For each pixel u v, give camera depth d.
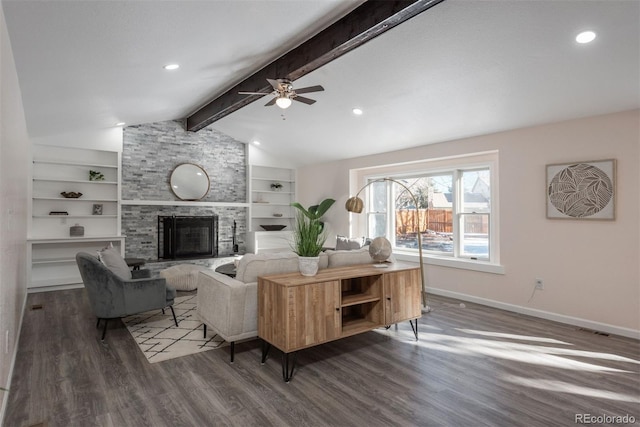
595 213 4.08
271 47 3.76
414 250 6.61
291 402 2.54
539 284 4.58
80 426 2.24
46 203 6.15
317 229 3.40
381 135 5.86
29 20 2.35
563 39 3.00
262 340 3.19
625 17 2.66
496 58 3.42
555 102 3.99
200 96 5.59
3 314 2.35
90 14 2.44
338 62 4.05
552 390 2.72
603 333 3.98
